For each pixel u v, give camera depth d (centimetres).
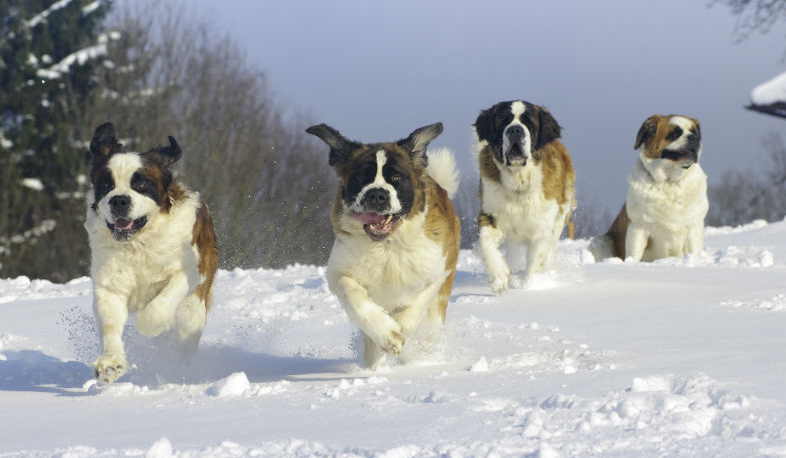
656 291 1262
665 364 727
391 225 805
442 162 957
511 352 888
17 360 1009
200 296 967
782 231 2223
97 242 874
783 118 3669
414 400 620
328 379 801
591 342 915
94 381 826
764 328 920
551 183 1337
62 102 4869
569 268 1480
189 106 4784
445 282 941
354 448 482
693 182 1750
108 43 4875
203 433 557
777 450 442
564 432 500
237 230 4462
